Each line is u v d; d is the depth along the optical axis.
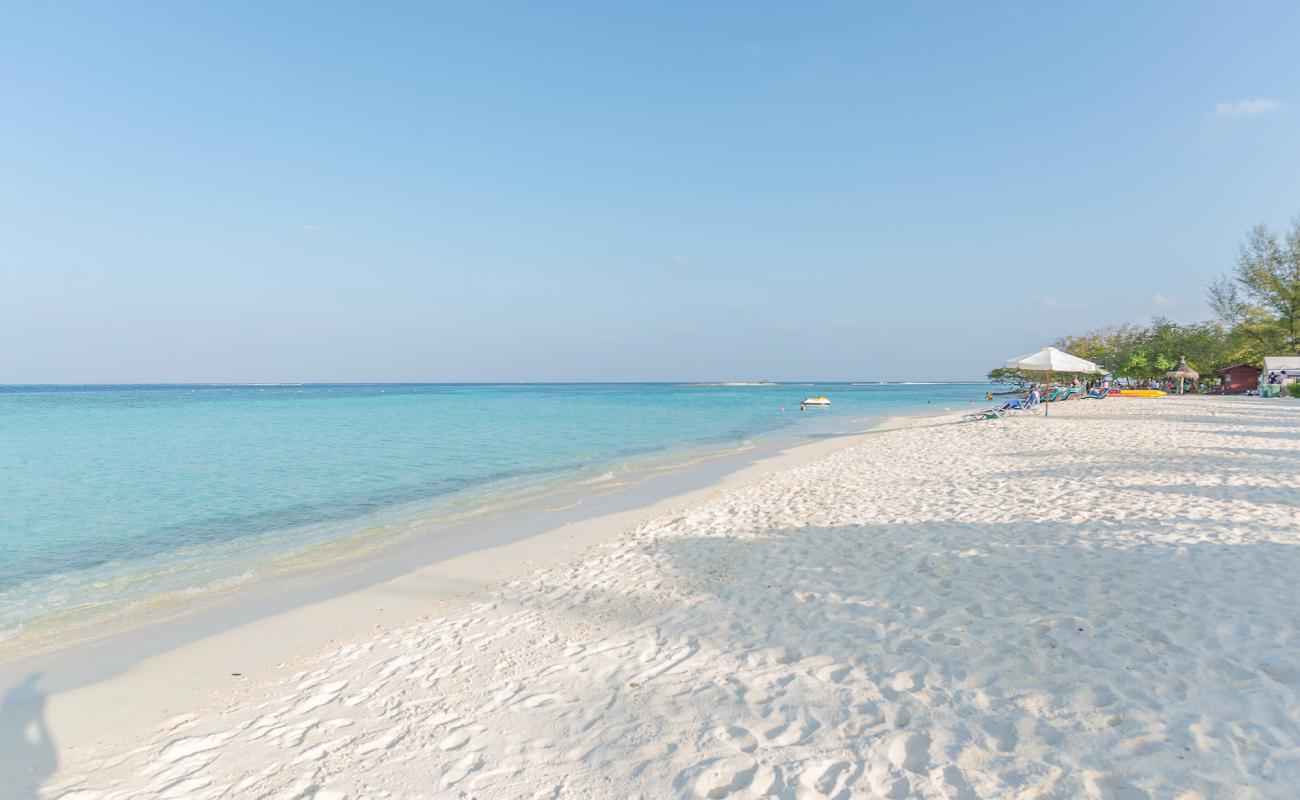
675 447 23.84
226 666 5.69
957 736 3.39
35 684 5.45
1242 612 4.62
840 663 4.48
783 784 3.12
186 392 128.62
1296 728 3.11
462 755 3.74
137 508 13.30
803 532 8.66
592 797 3.19
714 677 4.46
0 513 12.91
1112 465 12.17
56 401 75.00
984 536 7.52
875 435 24.61
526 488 15.12
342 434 30.19
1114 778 2.89
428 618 6.63
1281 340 47.69
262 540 10.66
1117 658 4.07
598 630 5.73
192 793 3.61
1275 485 9.50
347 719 4.40
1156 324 66.56
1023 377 67.75
